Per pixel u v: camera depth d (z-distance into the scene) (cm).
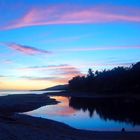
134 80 16275
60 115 5494
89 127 3872
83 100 11781
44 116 5281
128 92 15750
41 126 3127
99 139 2605
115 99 12306
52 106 7894
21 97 12469
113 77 18238
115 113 5769
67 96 17038
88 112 6128
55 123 3678
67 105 8456
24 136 1808
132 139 2719
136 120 4597
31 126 2844
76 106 8025
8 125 2184
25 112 5978
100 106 7956
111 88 17488
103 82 18925
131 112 5906
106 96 15525
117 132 3200
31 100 10156
